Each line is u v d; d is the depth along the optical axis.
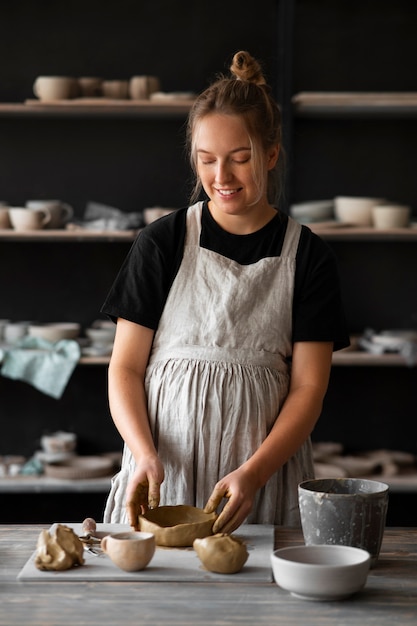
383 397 3.96
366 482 1.43
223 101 1.63
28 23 3.83
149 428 1.66
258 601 1.20
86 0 3.82
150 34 3.83
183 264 1.76
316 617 1.14
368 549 1.33
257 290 1.75
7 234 3.56
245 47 3.82
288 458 1.61
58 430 3.94
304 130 3.86
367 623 1.12
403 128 3.87
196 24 3.83
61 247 3.90
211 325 1.73
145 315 1.76
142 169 3.87
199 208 1.81
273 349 1.75
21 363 3.53
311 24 3.83
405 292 3.92
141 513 1.52
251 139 1.62
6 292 3.90
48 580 1.27
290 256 1.77
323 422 3.96
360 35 3.83
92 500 3.94
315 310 1.76
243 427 1.71
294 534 1.53
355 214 3.59
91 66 3.83
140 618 1.14
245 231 1.77
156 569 1.31
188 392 1.71
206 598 1.21
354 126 3.86
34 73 3.84
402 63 3.84
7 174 3.87
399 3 3.83
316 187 3.88
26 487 3.52
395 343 3.60
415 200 3.89
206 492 1.72
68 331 3.65
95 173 3.87
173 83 3.84
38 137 3.86
